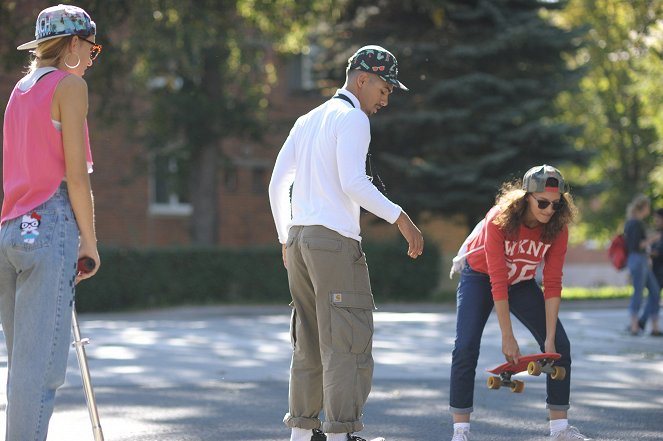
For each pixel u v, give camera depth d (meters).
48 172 10.58
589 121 79.56
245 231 72.06
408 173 57.56
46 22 10.88
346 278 12.62
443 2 56.78
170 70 53.97
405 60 58.31
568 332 34.22
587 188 62.25
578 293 60.53
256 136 58.25
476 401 19.30
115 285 47.78
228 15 53.00
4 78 57.31
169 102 54.47
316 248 12.55
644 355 27.62
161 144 56.53
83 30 10.95
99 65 51.28
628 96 79.56
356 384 12.62
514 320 39.16
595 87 80.06
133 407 18.23
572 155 59.12
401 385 21.28
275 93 71.00
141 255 48.97
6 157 10.83
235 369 23.72
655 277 34.22
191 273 50.88
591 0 78.62
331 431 12.50
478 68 58.94
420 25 59.62
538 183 13.88
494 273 14.05
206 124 55.50
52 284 10.42
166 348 28.02
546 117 59.78
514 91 58.06
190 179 58.62
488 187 57.41
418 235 12.50
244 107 56.75
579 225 81.44
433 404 18.81
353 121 12.48
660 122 72.81
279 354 26.89
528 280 14.67
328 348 12.62
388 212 12.32
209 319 41.91
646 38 78.19
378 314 45.12
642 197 34.25
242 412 17.80
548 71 59.62
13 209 10.62
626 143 80.19
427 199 57.84
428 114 56.66
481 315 14.41
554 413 14.59
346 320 12.59
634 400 19.47
